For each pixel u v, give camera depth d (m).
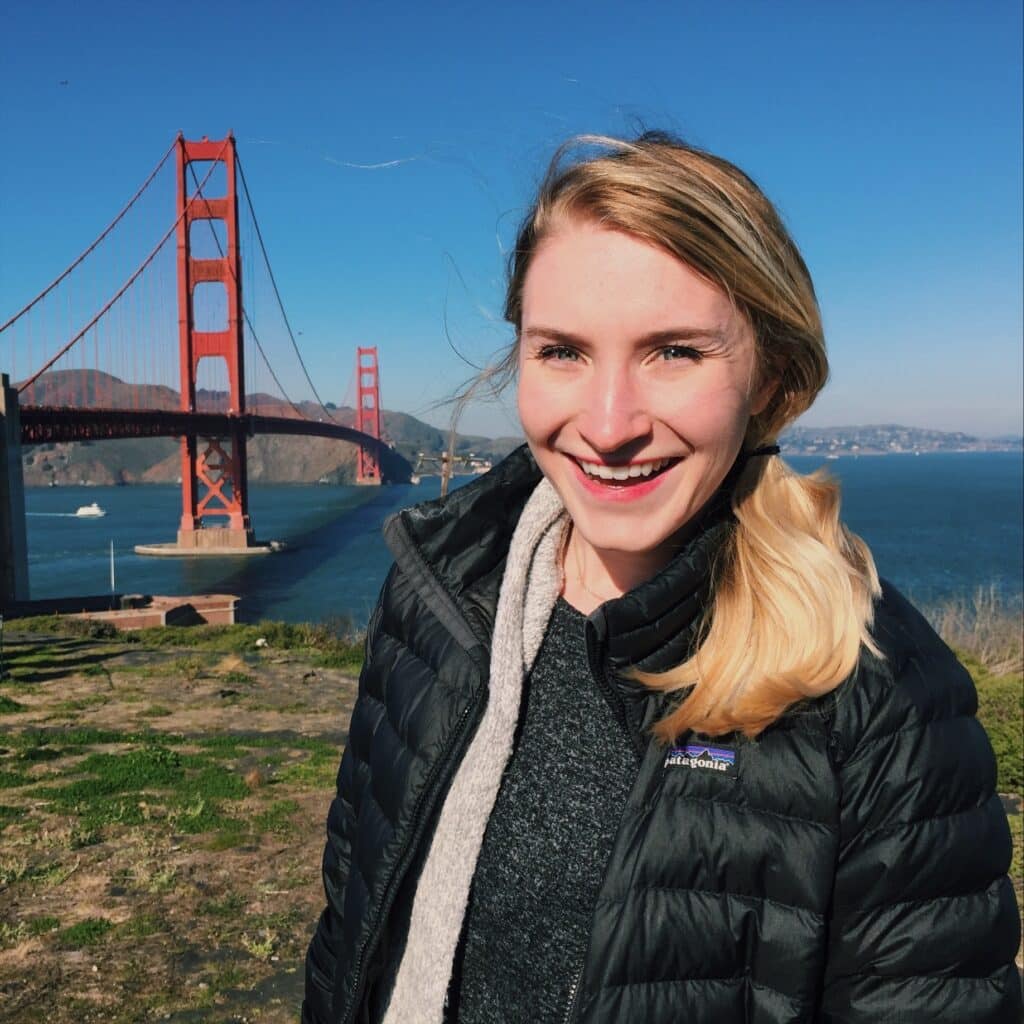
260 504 107.06
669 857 0.96
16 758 10.30
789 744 0.95
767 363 0.99
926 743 0.92
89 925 5.95
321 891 6.63
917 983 0.92
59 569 55.28
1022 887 4.88
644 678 1.00
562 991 1.03
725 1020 0.95
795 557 0.96
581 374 0.95
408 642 1.35
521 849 1.08
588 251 0.91
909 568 50.34
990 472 199.00
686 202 0.87
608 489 0.96
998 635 14.36
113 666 17.53
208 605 30.17
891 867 0.91
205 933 5.91
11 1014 4.93
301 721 13.28
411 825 1.19
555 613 1.18
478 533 1.29
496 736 1.11
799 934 0.92
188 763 10.23
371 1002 1.26
